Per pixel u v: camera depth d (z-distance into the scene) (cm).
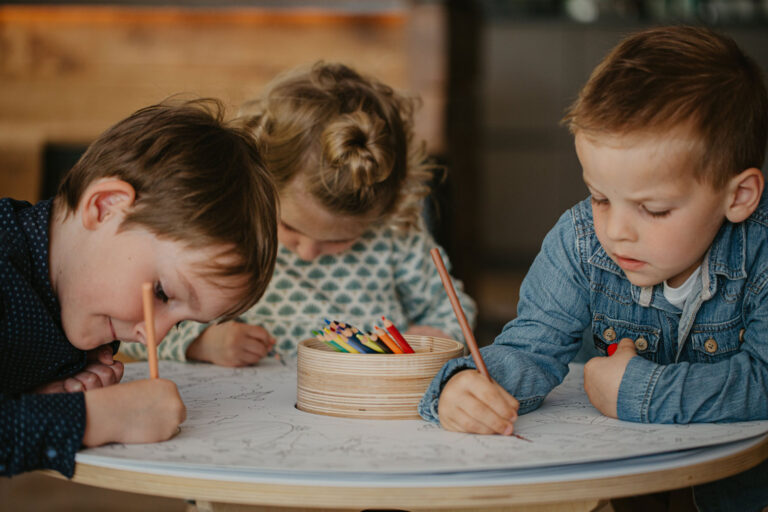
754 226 94
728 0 480
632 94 81
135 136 84
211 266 81
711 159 82
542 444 75
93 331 85
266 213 88
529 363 91
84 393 74
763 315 91
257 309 151
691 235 85
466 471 67
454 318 158
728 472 73
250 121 136
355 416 87
